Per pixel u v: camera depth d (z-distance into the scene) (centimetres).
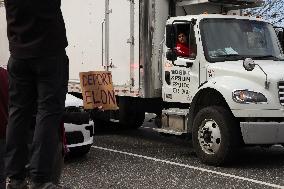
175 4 968
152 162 793
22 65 267
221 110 758
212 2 968
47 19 259
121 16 1012
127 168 740
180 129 878
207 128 773
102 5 1065
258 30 910
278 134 738
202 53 845
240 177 686
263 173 720
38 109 268
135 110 1053
